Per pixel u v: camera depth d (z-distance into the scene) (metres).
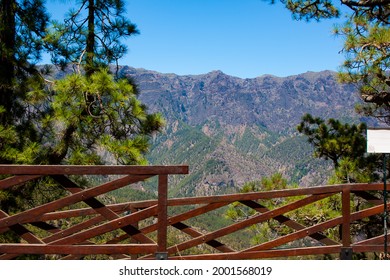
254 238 8.80
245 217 9.16
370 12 8.84
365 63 7.55
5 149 8.22
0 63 9.41
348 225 4.60
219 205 4.70
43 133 9.21
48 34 9.66
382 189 4.59
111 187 3.88
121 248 4.00
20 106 9.68
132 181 3.89
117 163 8.22
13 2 9.78
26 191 9.30
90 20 10.27
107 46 10.22
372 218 8.48
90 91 8.02
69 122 8.22
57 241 3.96
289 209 4.68
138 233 4.11
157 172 3.93
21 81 9.52
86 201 3.94
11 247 3.89
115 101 8.20
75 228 4.64
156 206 4.00
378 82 7.90
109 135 8.49
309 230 4.65
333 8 10.02
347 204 4.61
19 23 10.08
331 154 9.67
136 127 8.96
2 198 8.39
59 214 4.72
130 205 4.89
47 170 3.74
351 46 7.54
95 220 4.72
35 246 3.91
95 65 9.45
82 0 10.14
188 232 4.80
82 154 8.58
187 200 4.67
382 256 7.14
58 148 8.85
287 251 4.59
